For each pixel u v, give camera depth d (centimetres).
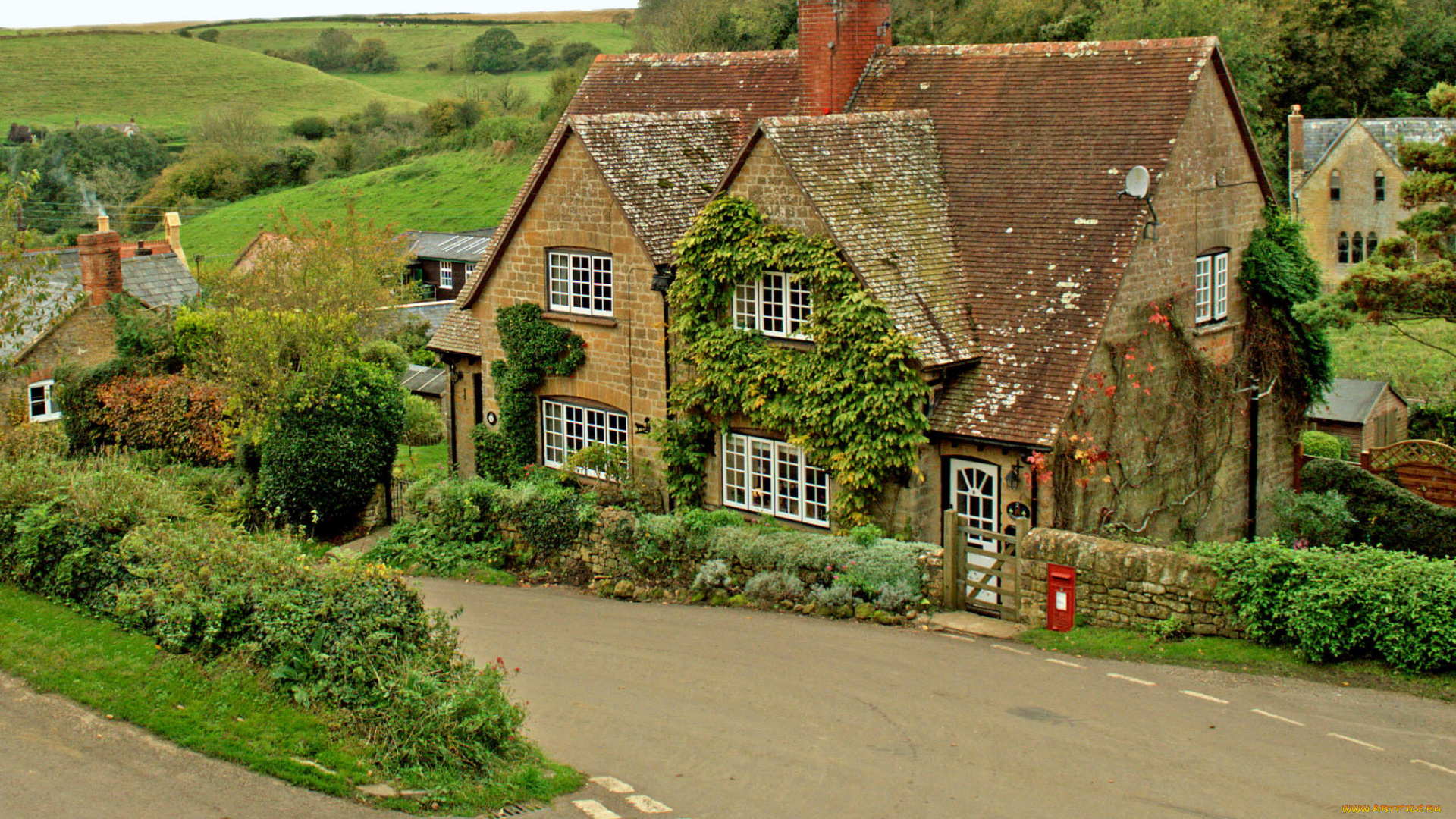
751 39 7125
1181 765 1402
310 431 2917
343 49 14675
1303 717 1534
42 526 1803
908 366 2245
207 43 13838
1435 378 4219
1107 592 1909
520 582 2523
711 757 1462
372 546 2858
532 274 2828
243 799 1263
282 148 10388
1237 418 2625
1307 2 6756
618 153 2689
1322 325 2570
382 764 1356
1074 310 2280
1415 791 1320
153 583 1673
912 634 1986
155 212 9256
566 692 1712
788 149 2386
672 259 2589
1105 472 2289
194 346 3800
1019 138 2586
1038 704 1614
